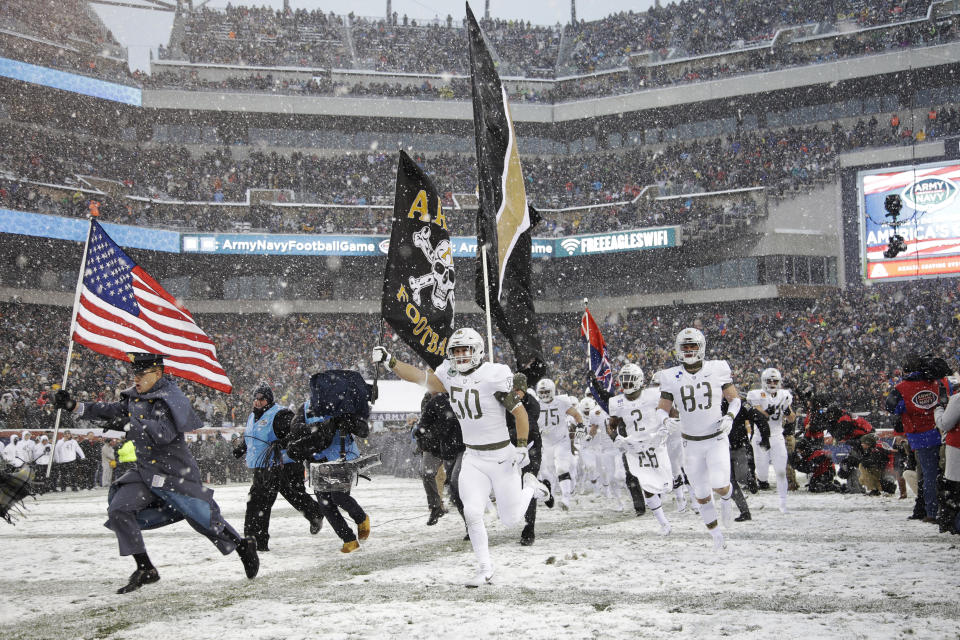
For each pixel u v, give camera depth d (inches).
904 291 1582.2
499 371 250.5
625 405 374.3
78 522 519.2
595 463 597.3
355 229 1700.3
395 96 1862.7
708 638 174.6
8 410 1059.9
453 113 1854.1
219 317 1712.6
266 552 342.0
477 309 1818.4
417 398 1196.5
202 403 1267.2
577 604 211.8
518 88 1935.3
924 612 193.8
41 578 284.2
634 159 1846.7
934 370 377.4
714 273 1690.5
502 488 252.8
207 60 1851.6
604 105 1851.6
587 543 335.3
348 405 337.7
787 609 201.2
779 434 451.5
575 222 1761.8
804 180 1656.0
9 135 1582.2
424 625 191.5
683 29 1958.7
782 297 1606.8
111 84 1676.9
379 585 247.9
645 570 261.1
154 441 249.9
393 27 2022.6
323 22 1999.3
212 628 194.5
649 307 1744.6
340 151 1862.7
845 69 1672.0
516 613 201.9
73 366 1379.2
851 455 580.7
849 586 226.1
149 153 1731.1
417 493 720.3
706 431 311.6
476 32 354.9
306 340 1642.5
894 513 434.9
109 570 301.9
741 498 410.9
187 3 1932.8
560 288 1827.0
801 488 636.7
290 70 1870.1
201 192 1696.6
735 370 1350.9
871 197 1562.5
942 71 1649.9
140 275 366.9
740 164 1721.2
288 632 188.1
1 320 1441.9
